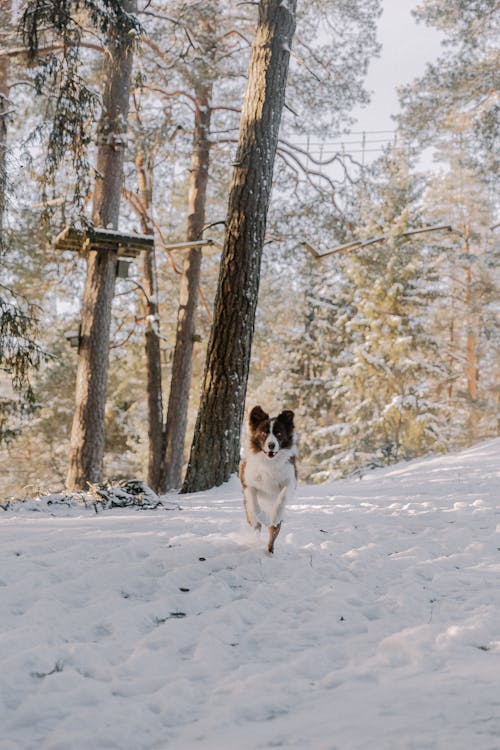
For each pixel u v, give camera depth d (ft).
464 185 110.11
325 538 21.29
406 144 75.97
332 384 94.68
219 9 56.29
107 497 28.68
